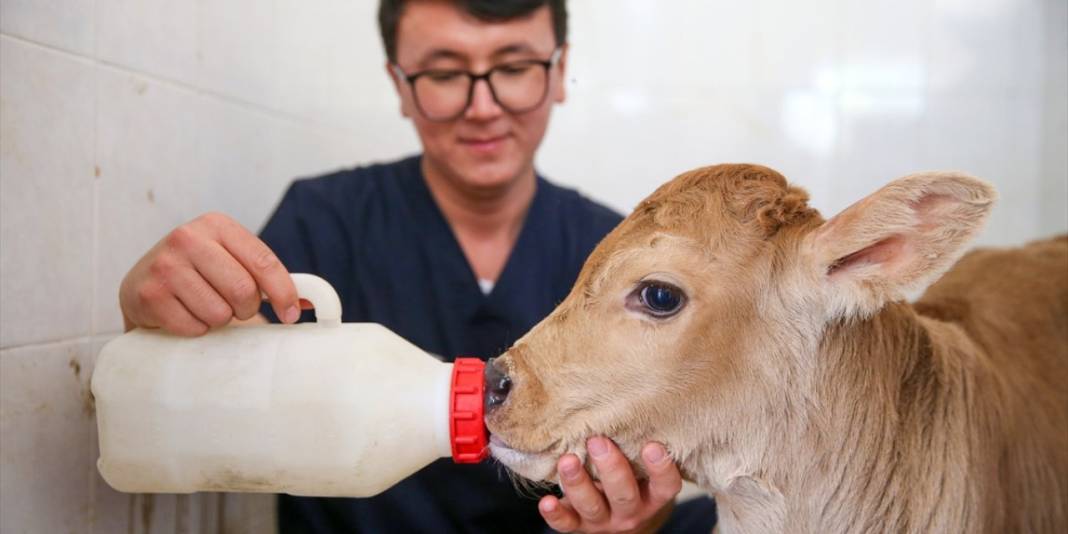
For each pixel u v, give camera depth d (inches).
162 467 44.1
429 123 70.2
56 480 48.0
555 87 74.0
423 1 65.9
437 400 44.0
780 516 51.6
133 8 55.1
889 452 53.0
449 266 74.4
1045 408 63.0
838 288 49.3
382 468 43.6
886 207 46.4
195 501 61.7
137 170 56.2
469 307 74.1
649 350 48.3
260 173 76.7
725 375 49.3
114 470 44.6
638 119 123.3
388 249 75.1
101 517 52.1
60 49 47.6
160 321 44.4
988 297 71.5
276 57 79.4
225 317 43.8
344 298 74.6
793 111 120.7
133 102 55.4
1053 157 112.3
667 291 48.4
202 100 65.2
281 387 43.0
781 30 120.5
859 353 52.7
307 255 74.1
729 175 52.4
